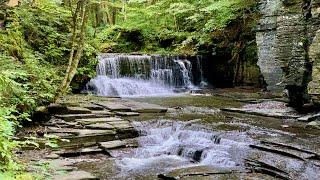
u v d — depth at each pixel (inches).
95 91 615.5
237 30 767.7
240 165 283.3
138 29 944.9
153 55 729.6
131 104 478.6
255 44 719.1
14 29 425.7
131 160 300.0
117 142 331.0
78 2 393.7
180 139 350.9
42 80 374.9
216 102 541.3
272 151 293.9
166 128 365.4
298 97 442.0
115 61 676.1
